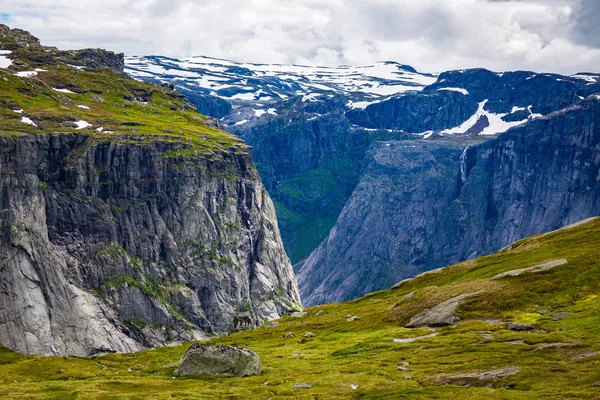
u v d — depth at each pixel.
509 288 142.38
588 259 148.50
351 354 123.19
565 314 123.25
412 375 99.38
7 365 133.38
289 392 95.12
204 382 107.25
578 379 84.62
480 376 91.88
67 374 122.75
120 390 102.94
